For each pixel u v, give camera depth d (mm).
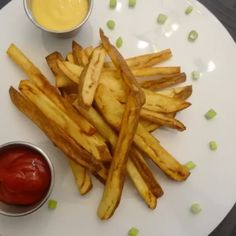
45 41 241
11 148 212
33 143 230
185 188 230
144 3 251
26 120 233
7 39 241
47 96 217
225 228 249
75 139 212
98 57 213
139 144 213
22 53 230
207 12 251
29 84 217
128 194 227
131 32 248
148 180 218
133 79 209
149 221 226
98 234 224
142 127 215
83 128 212
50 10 229
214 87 244
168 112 220
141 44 247
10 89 224
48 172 211
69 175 228
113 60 215
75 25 229
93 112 215
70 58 230
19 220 222
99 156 210
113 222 225
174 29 250
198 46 248
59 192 226
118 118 211
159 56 237
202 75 245
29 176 207
